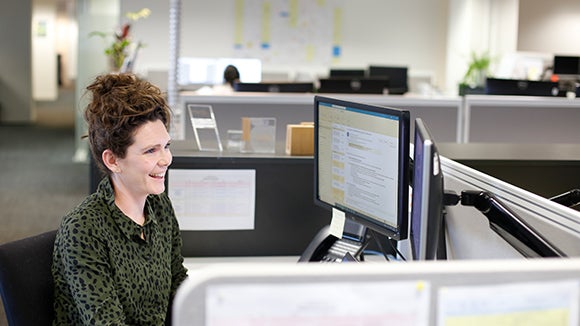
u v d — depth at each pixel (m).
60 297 1.63
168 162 1.69
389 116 1.59
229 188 2.40
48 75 16.44
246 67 9.31
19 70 11.73
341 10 9.79
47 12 16.30
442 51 9.98
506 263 0.82
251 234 2.44
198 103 4.22
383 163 1.65
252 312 0.79
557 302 0.83
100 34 7.04
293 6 9.70
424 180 1.20
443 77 10.02
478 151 2.52
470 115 4.42
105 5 7.88
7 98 11.75
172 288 1.86
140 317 1.66
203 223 2.41
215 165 2.39
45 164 7.99
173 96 4.23
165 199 1.82
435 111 4.42
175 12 4.19
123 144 1.63
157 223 1.77
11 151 8.83
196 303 0.78
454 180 1.59
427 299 0.81
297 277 0.79
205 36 9.62
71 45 19.64
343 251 1.98
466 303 0.82
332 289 0.80
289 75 9.28
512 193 1.34
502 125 4.43
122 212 1.66
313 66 9.83
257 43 9.70
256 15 9.65
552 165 2.36
